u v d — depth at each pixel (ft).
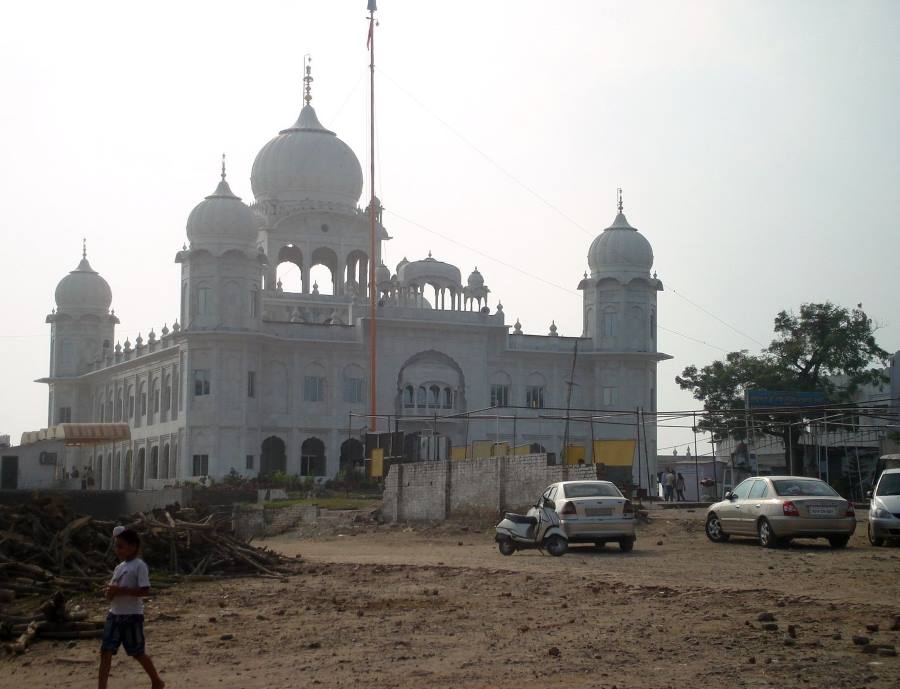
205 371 299.99
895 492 107.14
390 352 317.63
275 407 308.40
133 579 50.34
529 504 152.35
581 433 333.21
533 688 49.93
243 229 304.71
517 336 332.19
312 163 348.79
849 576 81.97
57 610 67.72
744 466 227.81
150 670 50.57
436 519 172.76
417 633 64.49
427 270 331.57
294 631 66.64
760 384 273.33
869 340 274.98
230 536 105.70
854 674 50.44
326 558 119.24
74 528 93.97
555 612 70.38
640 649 57.16
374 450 249.96
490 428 324.39
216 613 76.18
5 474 279.28
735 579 82.53
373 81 281.13
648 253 339.57
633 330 336.08
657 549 112.37
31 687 54.44
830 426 224.53
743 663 53.06
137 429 340.80
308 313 342.23
